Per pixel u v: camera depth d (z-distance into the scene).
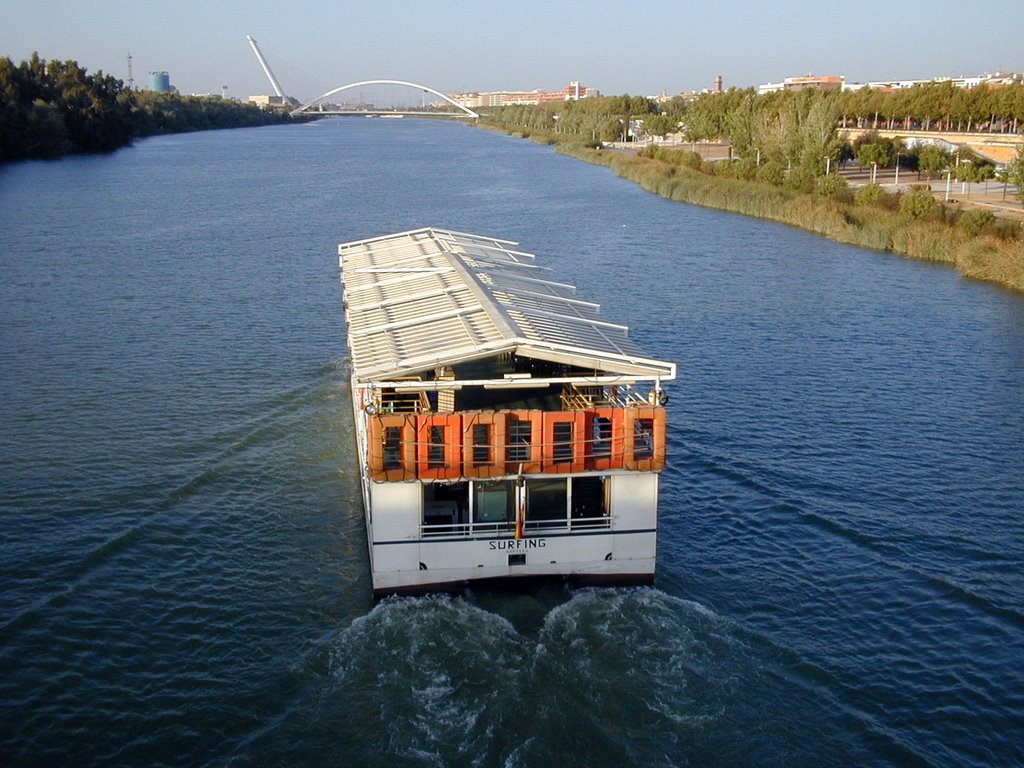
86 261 77.88
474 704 23.72
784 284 73.62
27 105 186.75
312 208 113.50
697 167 145.75
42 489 35.22
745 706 24.03
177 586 29.31
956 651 26.55
